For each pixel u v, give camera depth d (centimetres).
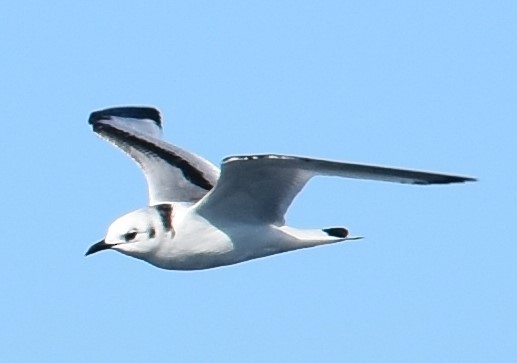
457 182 1669
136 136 2073
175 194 1988
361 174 1708
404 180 1694
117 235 1889
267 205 1858
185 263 1892
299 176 1825
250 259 1895
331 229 1895
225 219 1869
